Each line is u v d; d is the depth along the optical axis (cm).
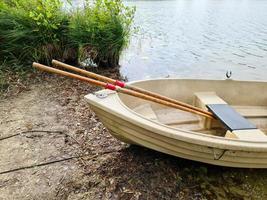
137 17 1391
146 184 272
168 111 367
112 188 268
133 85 322
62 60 584
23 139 345
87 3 617
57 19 558
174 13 1639
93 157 312
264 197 273
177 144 257
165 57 776
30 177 283
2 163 302
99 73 585
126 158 308
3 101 439
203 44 941
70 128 371
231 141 245
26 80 509
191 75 661
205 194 269
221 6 2230
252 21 1434
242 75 685
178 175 286
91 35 557
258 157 257
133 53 786
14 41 530
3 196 259
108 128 285
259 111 374
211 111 318
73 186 272
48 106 430
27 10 559
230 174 299
